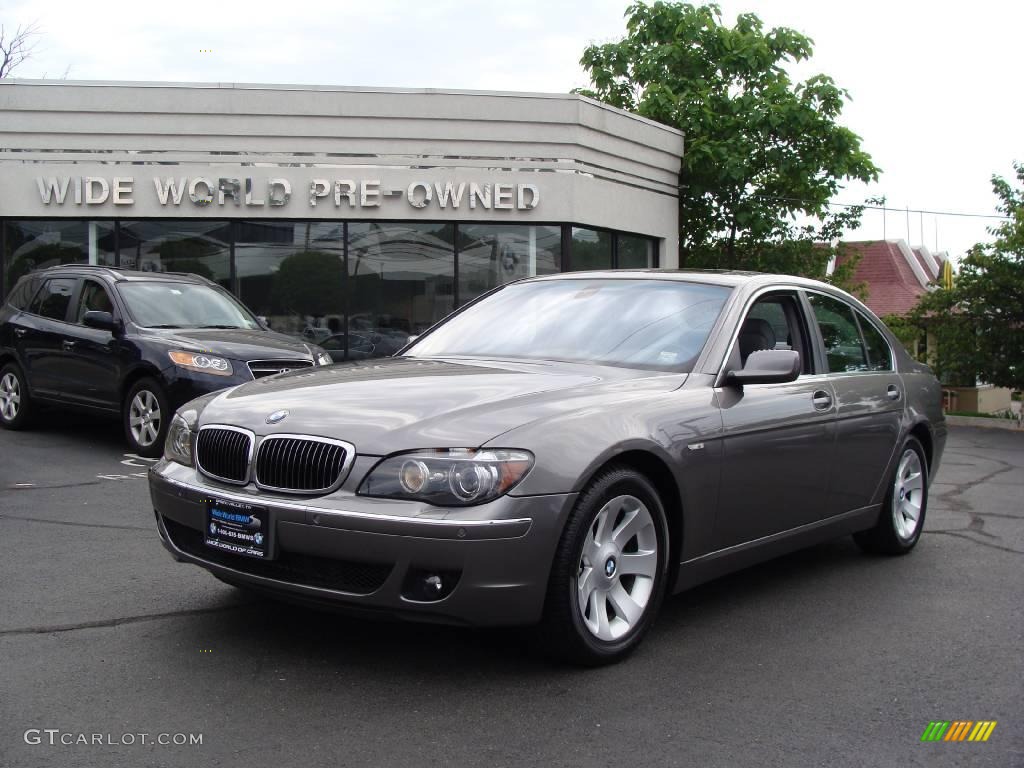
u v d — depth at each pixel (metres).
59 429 10.85
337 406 3.85
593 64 21.75
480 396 3.89
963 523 7.18
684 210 19.66
